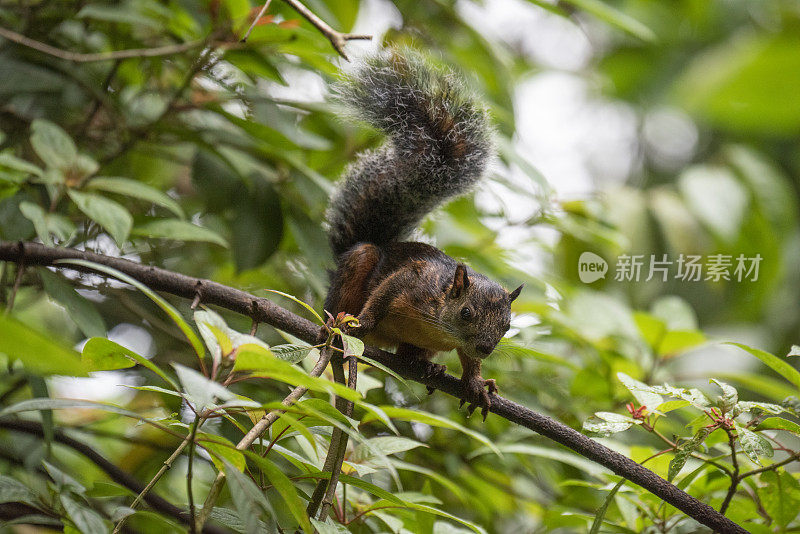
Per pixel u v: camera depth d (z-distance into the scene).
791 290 13.12
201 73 7.62
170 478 8.54
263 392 7.50
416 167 7.36
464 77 8.30
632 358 8.73
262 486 4.62
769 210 10.31
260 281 9.49
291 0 4.78
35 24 8.02
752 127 1.03
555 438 5.33
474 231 9.44
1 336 2.54
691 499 5.03
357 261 6.92
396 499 4.58
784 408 5.13
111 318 9.18
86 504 4.82
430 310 6.50
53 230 5.77
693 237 9.95
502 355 7.07
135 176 10.23
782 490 5.57
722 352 12.02
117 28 8.17
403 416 4.12
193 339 3.84
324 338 5.46
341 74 7.28
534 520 8.84
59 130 6.71
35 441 7.37
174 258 9.70
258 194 7.98
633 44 12.51
